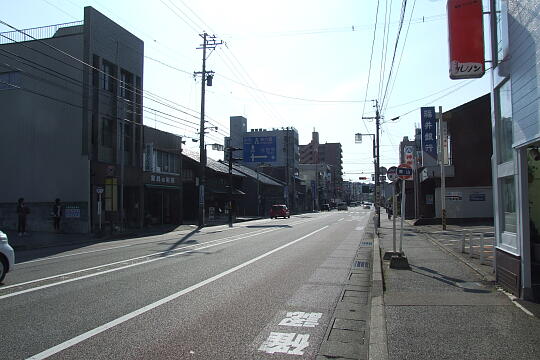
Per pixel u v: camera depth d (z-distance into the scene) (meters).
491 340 5.62
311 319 7.13
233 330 6.48
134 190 32.59
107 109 29.28
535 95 6.87
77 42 27.64
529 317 6.63
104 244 20.47
